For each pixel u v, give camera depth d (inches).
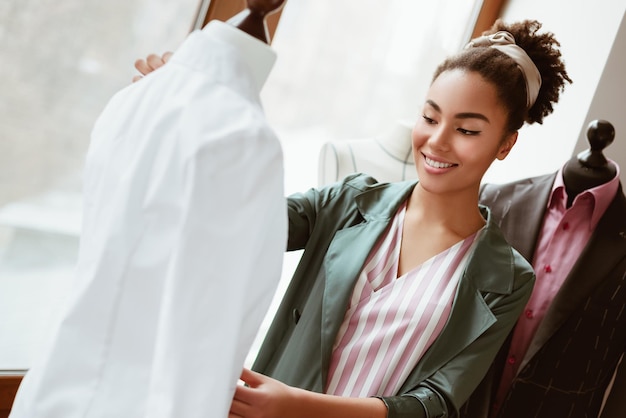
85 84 79.4
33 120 78.2
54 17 75.5
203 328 29.8
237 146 30.2
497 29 58.7
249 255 30.6
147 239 31.0
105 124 34.5
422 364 52.1
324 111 98.2
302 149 98.8
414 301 52.6
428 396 50.3
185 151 30.4
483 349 53.0
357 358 52.2
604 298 71.6
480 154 52.2
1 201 79.5
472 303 53.4
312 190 57.7
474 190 54.7
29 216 81.1
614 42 92.7
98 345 31.3
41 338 85.1
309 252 55.9
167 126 31.5
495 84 52.0
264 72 34.9
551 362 71.8
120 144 33.0
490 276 54.3
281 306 56.7
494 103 51.9
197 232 29.6
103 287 31.3
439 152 51.8
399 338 52.1
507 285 54.2
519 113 54.4
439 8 102.2
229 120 31.2
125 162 32.5
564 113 97.0
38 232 82.0
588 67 95.1
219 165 30.0
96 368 31.2
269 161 30.8
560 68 58.2
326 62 96.0
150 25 80.7
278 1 34.4
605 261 71.6
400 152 88.5
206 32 34.0
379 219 54.9
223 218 30.1
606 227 73.0
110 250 31.0
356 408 45.9
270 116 95.1
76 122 80.4
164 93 32.9
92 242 32.5
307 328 53.5
